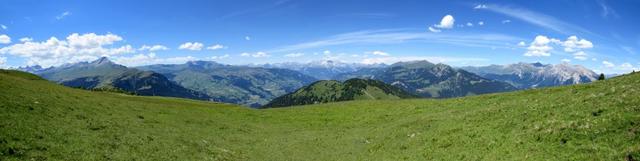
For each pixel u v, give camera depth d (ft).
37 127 113.50
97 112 165.58
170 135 145.89
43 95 172.86
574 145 90.53
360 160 125.90
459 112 181.68
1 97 139.13
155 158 108.27
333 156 137.39
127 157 103.45
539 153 91.50
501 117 136.56
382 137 157.48
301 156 139.85
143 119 174.19
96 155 99.50
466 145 114.01
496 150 101.96
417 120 178.60
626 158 77.00
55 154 93.76
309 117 245.45
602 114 105.40
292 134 191.72
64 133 114.62
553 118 114.73
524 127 115.14
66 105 162.81
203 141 145.89
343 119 231.91
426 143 127.65
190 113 225.15
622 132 88.84
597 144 87.25
